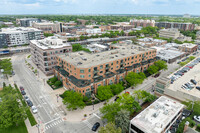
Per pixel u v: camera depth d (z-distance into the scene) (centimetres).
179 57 15688
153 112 5944
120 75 9669
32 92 8931
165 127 5272
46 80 10575
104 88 7969
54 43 12138
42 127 6194
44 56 10844
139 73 10219
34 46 12719
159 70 12325
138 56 10862
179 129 5841
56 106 7612
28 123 6406
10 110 6038
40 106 7581
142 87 9725
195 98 7069
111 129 5081
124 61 9888
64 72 9131
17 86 9619
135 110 6906
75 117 6856
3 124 5759
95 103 7906
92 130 6062
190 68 10881
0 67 11900
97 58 9594
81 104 7031
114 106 6384
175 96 7794
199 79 8838
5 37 17925
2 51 16625
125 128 5691
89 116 6944
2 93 7825
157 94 8581
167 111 5862
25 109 6378
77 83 7850
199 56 15650
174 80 8838
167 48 18388
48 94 8744
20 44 19462
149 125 5259
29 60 15175
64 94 8156
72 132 5966
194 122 6200
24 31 19538
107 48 16150
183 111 7200
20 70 12419
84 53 10781
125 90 9288
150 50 11894
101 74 8738
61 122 6512
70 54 10450
